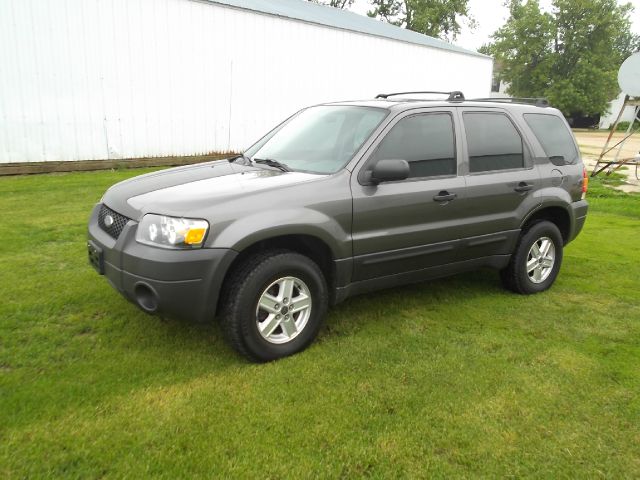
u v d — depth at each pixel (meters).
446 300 4.86
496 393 3.27
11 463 2.47
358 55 15.83
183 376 3.31
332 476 2.51
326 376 3.38
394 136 4.05
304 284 3.63
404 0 41.53
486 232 4.57
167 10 11.38
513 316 4.53
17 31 9.48
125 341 3.74
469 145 4.46
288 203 3.50
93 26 10.38
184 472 2.48
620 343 4.05
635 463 2.69
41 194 8.51
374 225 3.88
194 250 3.19
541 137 5.06
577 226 5.36
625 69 13.84
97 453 2.57
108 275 3.53
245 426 2.84
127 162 11.42
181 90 12.00
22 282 4.75
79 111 10.53
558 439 2.85
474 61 21.09
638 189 12.65
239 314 3.35
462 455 2.69
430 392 3.25
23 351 3.52
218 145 13.01
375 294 4.96
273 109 13.95
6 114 9.61
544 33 52.25
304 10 16.84
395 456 2.66
